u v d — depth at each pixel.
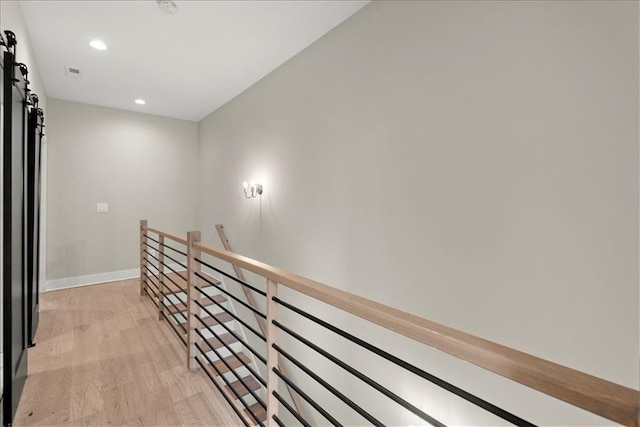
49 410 1.70
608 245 1.17
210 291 4.14
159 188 4.85
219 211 4.47
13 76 1.54
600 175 1.18
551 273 1.32
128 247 4.59
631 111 1.11
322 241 2.59
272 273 1.26
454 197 1.66
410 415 1.91
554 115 1.30
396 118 1.97
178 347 2.44
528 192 1.38
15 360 1.68
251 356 3.58
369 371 2.19
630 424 0.44
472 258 1.59
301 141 2.83
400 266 1.95
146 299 3.60
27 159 2.13
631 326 1.12
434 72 1.75
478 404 0.64
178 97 4.02
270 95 3.27
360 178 2.24
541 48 1.34
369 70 2.15
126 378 2.01
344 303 0.93
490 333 1.52
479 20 1.55
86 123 4.24
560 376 0.52
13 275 1.63
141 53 2.85
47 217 3.96
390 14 2.00
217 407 1.75
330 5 2.18
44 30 2.46
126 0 2.13
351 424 2.32
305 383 2.79
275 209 3.22
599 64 1.18
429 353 1.79
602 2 1.17
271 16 2.31
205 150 4.93
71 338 2.57
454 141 1.66
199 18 2.33
